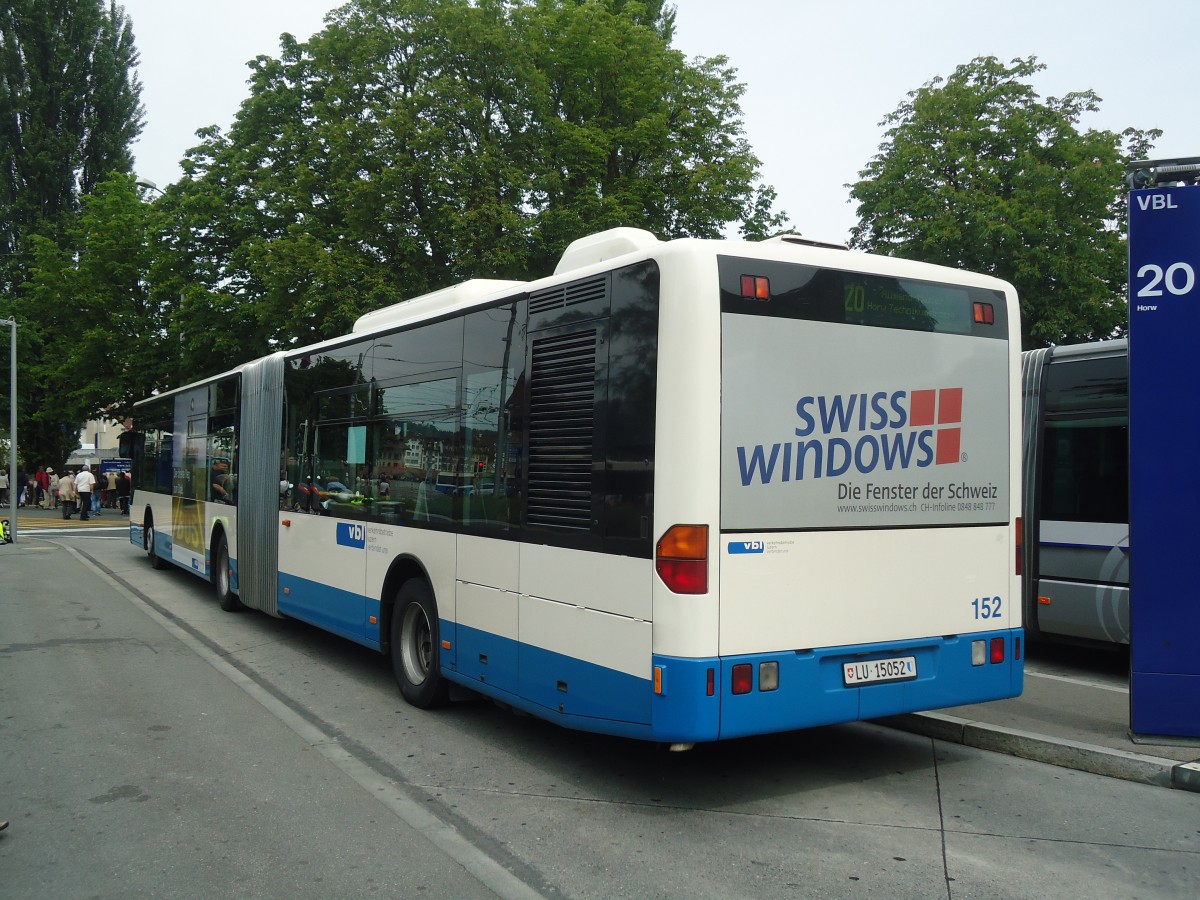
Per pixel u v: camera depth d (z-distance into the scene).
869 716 4.98
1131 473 5.85
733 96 22.20
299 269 19.95
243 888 3.98
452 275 19.64
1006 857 4.30
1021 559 5.62
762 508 4.71
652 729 4.58
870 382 5.09
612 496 4.91
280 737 6.38
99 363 32.97
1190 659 5.75
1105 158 21.31
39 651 9.45
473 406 6.29
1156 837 4.55
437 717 6.92
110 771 5.62
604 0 24.25
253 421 10.78
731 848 4.41
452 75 20.52
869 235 22.75
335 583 8.45
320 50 21.67
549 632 5.36
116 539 24.92
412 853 4.36
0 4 45.16
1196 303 5.78
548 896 3.90
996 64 22.00
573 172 20.69
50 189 45.03
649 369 4.74
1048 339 20.72
